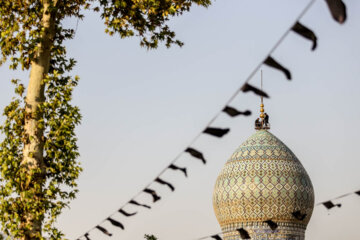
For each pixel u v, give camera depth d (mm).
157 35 20703
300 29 8719
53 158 18312
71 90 18859
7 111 18328
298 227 52625
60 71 19750
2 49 18609
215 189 55719
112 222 16250
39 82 18484
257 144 55156
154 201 14656
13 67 18438
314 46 8719
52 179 18375
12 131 18234
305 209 52906
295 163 53969
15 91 18375
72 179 18375
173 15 20281
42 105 18203
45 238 17328
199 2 20203
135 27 20516
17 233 17062
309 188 53438
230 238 53625
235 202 53219
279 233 51938
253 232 52375
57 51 19172
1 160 17922
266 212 52344
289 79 9242
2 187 17641
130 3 19859
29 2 19047
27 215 17312
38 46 18578
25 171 17656
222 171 55625
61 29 19828
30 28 19078
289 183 52562
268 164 53250
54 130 18234
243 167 53656
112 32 20219
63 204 17938
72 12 20547
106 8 19828
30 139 17922
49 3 18719
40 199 17531
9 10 18891
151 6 19281
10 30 18594
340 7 7797
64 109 18641
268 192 52344
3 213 17344
